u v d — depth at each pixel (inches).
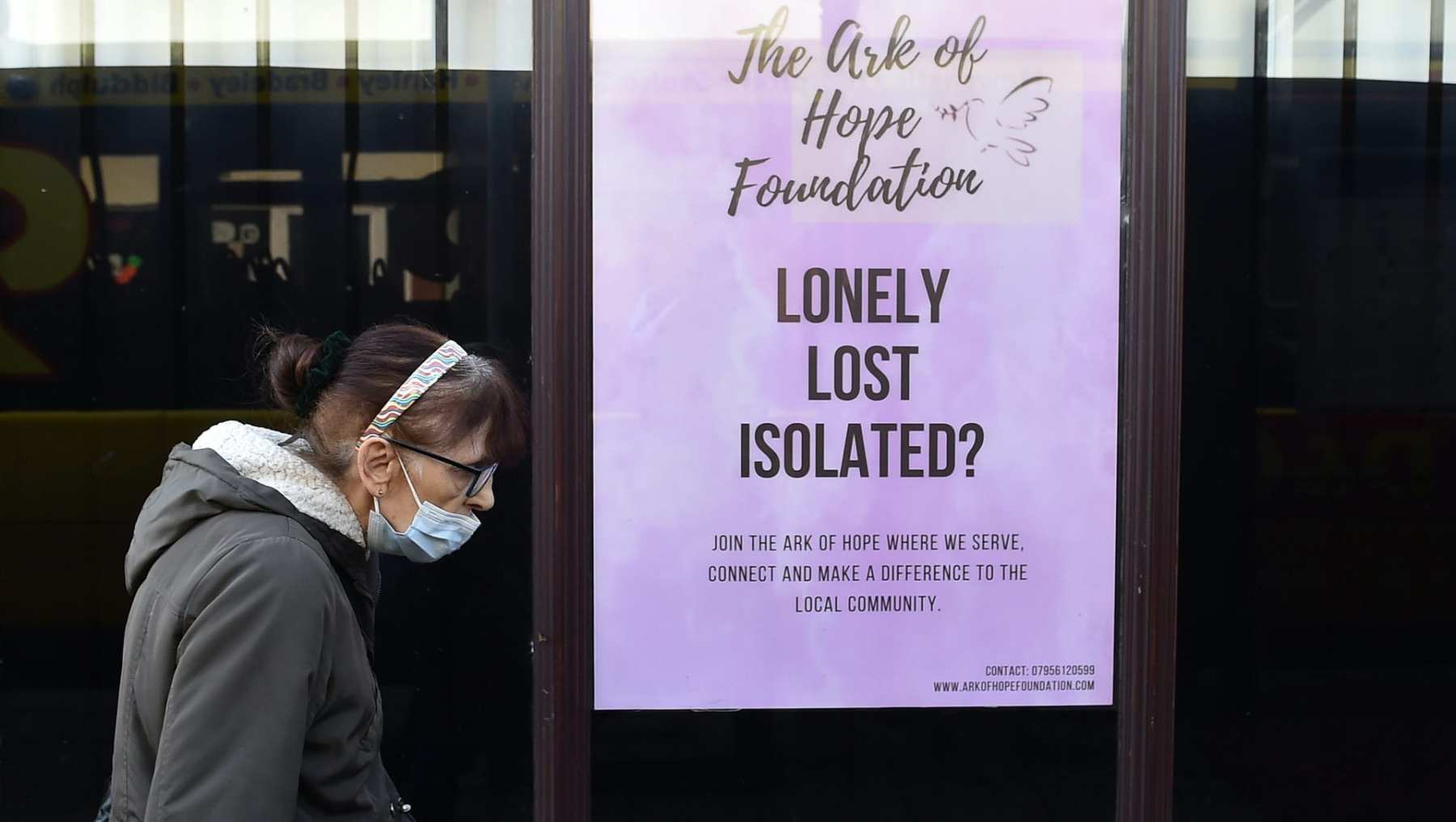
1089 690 105.1
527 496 102.3
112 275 100.0
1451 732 107.0
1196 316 104.2
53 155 99.3
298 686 52.9
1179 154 101.9
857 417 103.5
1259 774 107.0
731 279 102.4
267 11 99.0
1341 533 106.0
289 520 56.7
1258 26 102.7
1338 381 105.0
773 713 104.7
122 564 102.0
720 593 103.9
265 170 99.9
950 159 102.6
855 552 104.2
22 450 100.8
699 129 101.6
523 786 103.5
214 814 50.2
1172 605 103.8
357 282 100.7
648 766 104.2
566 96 99.4
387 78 99.9
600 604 103.3
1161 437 102.7
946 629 104.8
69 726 102.4
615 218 101.7
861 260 102.9
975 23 101.8
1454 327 105.0
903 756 105.2
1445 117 103.7
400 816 64.5
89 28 98.7
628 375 102.4
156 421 101.0
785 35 101.4
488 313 101.2
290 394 61.7
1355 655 106.7
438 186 100.5
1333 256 104.3
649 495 103.0
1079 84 102.2
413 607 102.4
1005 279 103.1
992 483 104.1
